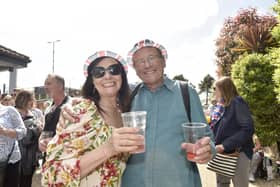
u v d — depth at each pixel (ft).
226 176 11.35
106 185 5.48
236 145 10.82
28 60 28.55
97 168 5.47
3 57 24.86
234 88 11.89
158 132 7.00
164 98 7.32
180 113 7.07
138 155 6.85
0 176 11.87
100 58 6.21
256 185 19.51
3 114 12.09
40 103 27.30
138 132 4.72
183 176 6.72
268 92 23.75
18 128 12.32
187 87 7.45
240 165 11.45
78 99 5.78
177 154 6.82
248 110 11.33
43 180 5.18
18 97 14.78
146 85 7.61
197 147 5.51
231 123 11.34
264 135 24.61
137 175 6.78
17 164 12.77
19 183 14.11
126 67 6.52
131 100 7.27
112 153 4.91
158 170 6.74
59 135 5.21
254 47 32.01
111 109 6.35
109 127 5.56
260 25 33.30
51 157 5.14
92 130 5.32
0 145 11.80
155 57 7.39
